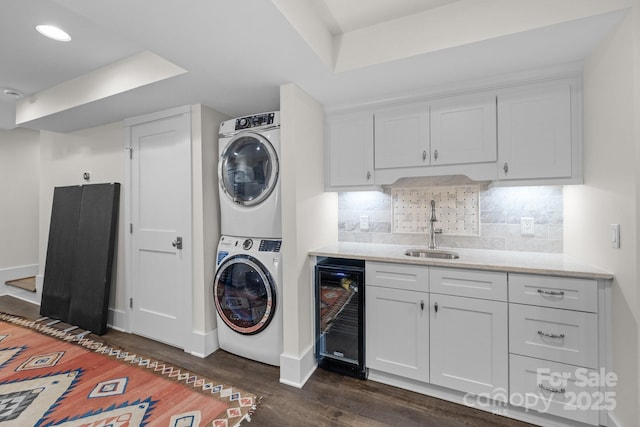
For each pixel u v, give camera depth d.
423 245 2.44
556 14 1.34
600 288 1.45
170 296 2.54
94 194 2.98
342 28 1.75
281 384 1.98
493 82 1.86
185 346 2.44
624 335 1.33
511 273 1.61
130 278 2.77
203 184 2.39
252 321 2.26
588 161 1.64
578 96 1.69
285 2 1.31
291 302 2.02
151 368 2.17
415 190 2.47
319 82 1.95
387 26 1.68
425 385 1.87
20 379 2.02
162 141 2.55
